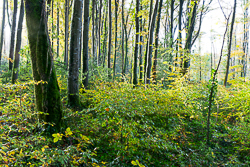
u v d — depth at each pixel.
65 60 12.94
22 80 7.37
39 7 3.28
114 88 4.89
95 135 3.72
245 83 5.46
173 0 13.91
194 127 5.28
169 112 5.12
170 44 12.72
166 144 3.44
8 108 2.76
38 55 3.34
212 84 4.27
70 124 3.95
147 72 8.00
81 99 6.43
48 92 3.42
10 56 9.62
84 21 7.64
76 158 2.31
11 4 16.06
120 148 3.07
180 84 5.72
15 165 1.83
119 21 20.84
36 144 2.48
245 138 4.06
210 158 3.49
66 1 13.12
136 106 3.88
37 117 3.41
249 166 3.37
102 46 18.27
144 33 9.20
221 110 6.64
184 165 3.20
